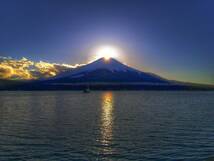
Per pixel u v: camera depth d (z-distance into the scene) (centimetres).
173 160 3859
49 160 3881
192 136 5575
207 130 6347
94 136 5584
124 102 18362
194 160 3838
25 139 5262
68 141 5088
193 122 7800
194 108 13175
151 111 11438
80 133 5925
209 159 3812
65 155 4138
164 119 8550
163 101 19888
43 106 14325
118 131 6209
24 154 4172
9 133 5912
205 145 4709
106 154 4194
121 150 4425
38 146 4669
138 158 3978
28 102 18100
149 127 6819
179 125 7188
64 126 6956
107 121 8000
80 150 4416
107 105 15288
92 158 3994
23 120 8219
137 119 8519
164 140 5172
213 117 9144
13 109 12319
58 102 18175
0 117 9019
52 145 4747
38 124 7319
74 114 10069
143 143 4922
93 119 8494
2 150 4397
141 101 19838
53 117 9038
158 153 4225
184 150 4388
